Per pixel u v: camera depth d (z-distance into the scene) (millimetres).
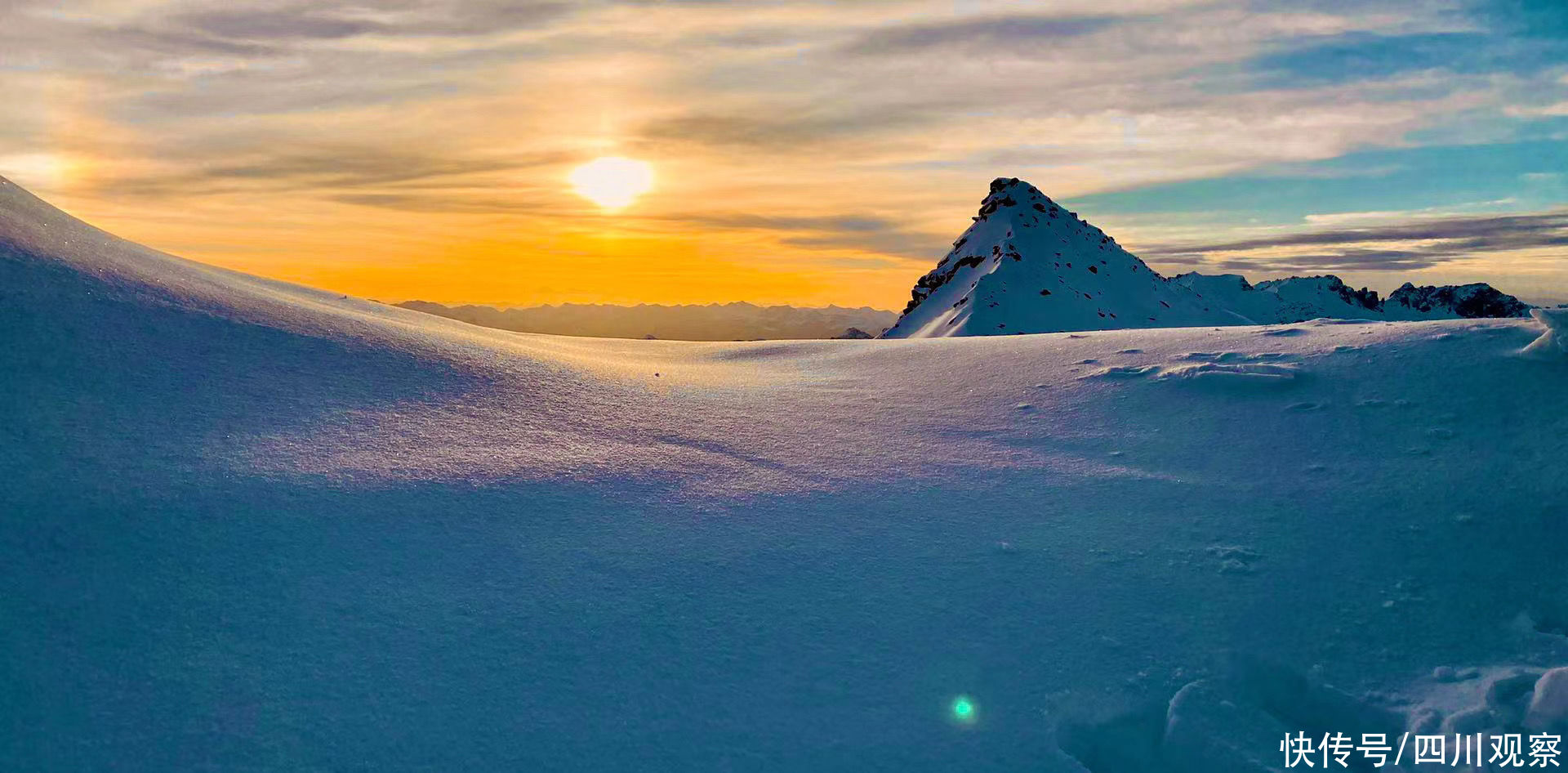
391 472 6230
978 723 3994
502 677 4105
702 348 16203
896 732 3916
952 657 4469
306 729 3688
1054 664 4441
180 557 4766
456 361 9406
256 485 5699
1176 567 5461
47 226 9492
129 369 7109
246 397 7172
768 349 15734
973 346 13664
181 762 3459
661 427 8328
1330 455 7289
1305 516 6191
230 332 8406
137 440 6066
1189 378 9531
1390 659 4551
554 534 5590
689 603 4840
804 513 6215
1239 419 8328
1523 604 4996
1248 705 4207
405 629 4402
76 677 3828
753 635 4570
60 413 6211
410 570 4961
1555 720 3834
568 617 4625
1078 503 6539
